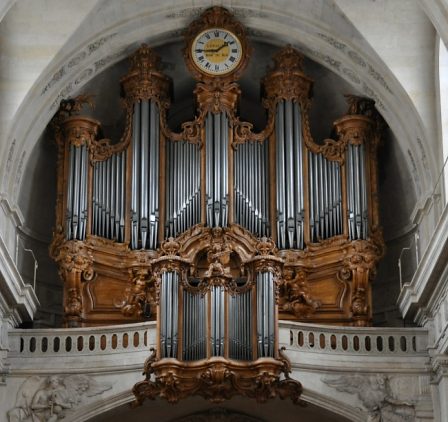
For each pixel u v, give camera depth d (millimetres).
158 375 27469
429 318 29625
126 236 31438
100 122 33906
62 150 32156
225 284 27984
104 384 28781
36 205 33156
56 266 33219
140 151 32094
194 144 32219
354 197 31641
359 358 29234
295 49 33188
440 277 28359
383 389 28969
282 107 32562
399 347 29469
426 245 30672
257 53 34094
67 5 31125
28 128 31453
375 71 31969
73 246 31016
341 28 32000
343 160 32094
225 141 32094
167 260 28172
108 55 32875
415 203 32125
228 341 27672
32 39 31016
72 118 32156
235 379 27469
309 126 33062
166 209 31703
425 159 30906
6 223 30359
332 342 29391
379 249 31312
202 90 32469
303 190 31844
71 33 31047
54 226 32438
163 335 27656
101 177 31922
